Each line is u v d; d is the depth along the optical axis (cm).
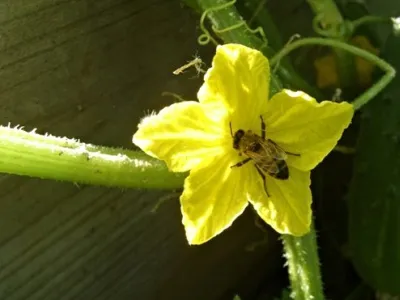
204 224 11
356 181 15
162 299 15
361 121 15
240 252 17
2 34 12
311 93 15
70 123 13
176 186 12
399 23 15
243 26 13
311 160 11
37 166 11
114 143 14
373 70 16
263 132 11
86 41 13
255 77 11
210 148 11
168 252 15
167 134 10
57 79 13
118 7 14
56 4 13
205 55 16
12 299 13
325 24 15
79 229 14
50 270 13
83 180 12
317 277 13
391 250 14
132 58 14
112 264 14
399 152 14
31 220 13
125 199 14
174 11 15
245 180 11
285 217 11
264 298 18
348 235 16
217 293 17
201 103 10
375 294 16
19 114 13
